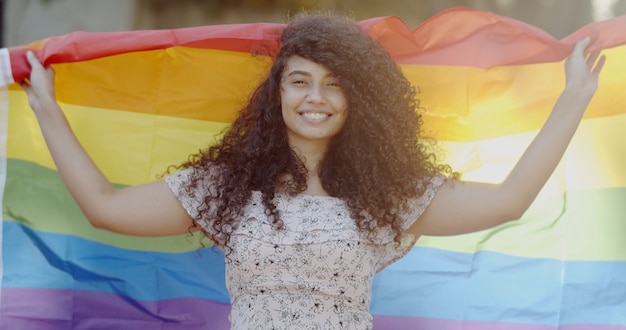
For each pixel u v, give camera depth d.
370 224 2.67
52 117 2.88
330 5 8.35
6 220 3.16
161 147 3.22
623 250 3.09
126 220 2.74
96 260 3.20
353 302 2.63
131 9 7.80
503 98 3.14
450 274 3.20
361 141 2.76
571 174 3.14
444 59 3.14
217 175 2.77
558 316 3.12
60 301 3.17
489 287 3.17
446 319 3.19
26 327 3.15
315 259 2.59
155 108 3.21
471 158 3.18
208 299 3.21
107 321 3.19
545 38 2.98
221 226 2.66
